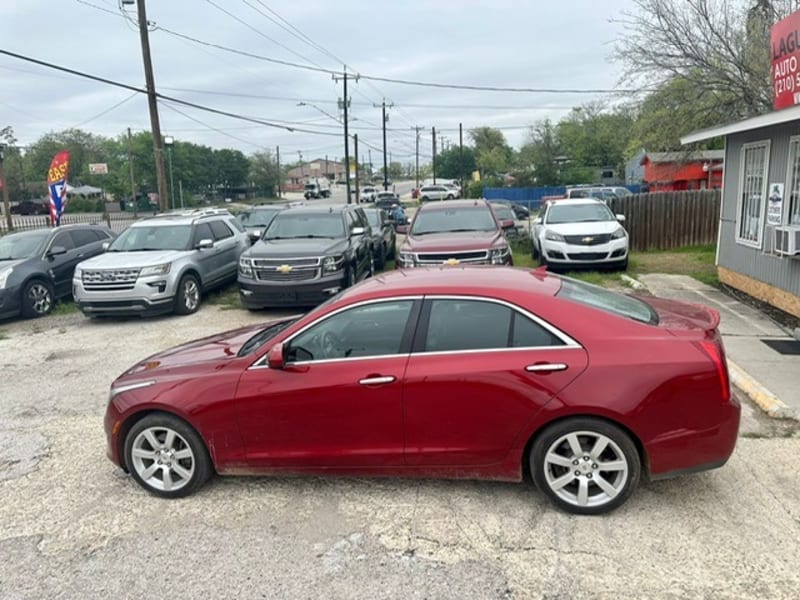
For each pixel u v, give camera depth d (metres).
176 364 4.35
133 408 4.17
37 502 4.26
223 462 4.11
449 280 4.14
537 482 3.79
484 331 3.82
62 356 8.34
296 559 3.47
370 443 3.91
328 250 10.26
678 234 16.52
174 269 10.35
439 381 3.76
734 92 17.62
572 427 3.67
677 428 3.59
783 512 3.73
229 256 12.59
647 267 13.37
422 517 3.83
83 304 10.13
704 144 24.58
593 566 3.29
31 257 11.27
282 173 113.81
